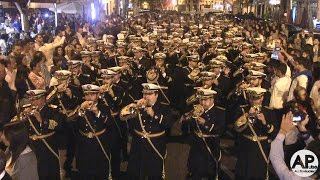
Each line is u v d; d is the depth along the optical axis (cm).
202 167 725
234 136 987
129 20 3133
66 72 853
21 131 495
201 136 725
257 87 779
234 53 1454
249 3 5712
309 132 519
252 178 694
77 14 3234
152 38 1568
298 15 3569
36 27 2383
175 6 5800
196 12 4969
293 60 1046
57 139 743
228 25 2520
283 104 846
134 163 722
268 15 4775
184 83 1176
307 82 894
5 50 1541
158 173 718
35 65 968
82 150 727
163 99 1035
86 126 719
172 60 1342
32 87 937
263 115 691
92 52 1109
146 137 711
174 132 1109
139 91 1034
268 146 697
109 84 842
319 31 2766
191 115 737
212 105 732
